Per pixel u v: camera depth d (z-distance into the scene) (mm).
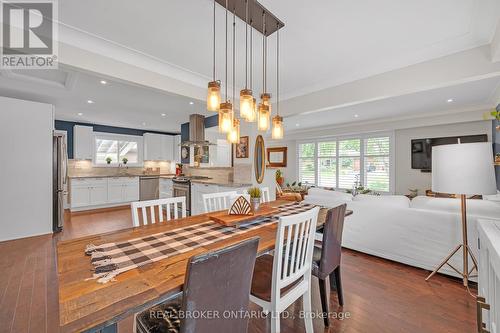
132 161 7137
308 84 3256
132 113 5023
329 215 1663
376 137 6230
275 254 1264
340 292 1931
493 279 1039
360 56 2443
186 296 812
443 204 2430
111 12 1751
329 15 1769
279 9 1696
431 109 4703
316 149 7473
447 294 2082
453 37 2074
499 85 3213
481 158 1802
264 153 4375
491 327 1065
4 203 3281
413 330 1647
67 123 5898
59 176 3898
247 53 2391
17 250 3016
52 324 1655
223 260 881
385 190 6074
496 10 1693
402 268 2580
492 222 1400
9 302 1914
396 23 1873
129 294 830
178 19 1837
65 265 1058
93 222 4566
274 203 2646
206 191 4391
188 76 2934
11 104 3293
